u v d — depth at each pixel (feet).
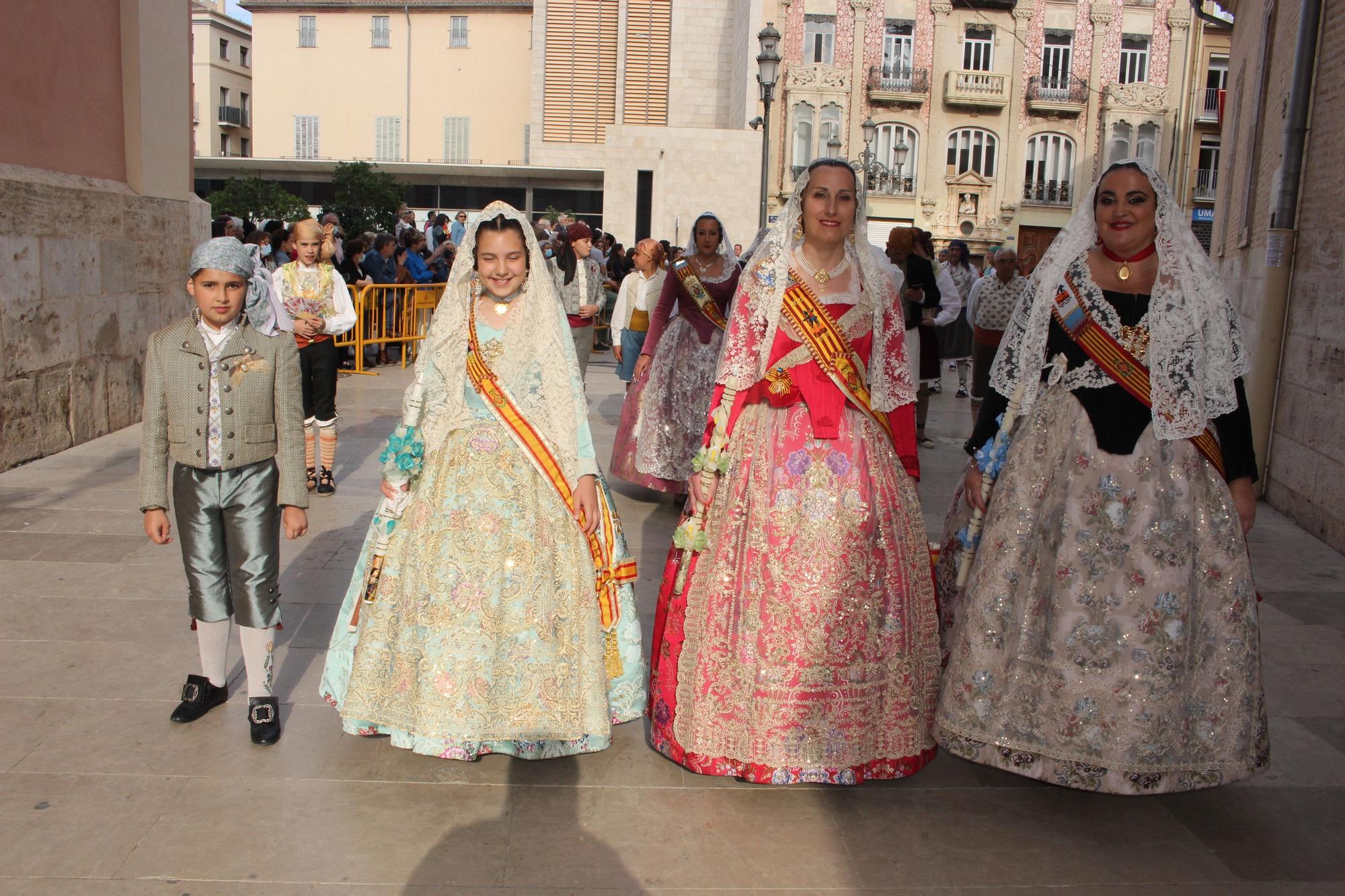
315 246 21.43
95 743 11.08
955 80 108.27
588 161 120.47
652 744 11.64
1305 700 13.12
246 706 12.16
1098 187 10.36
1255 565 18.89
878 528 10.68
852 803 10.53
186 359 10.84
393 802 10.17
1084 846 9.84
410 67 141.38
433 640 10.26
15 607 14.85
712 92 115.44
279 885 8.77
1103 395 10.28
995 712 10.34
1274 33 29.53
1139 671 9.87
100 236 26.73
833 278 11.06
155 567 16.76
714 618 10.62
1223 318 10.16
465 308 10.80
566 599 10.60
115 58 28.14
